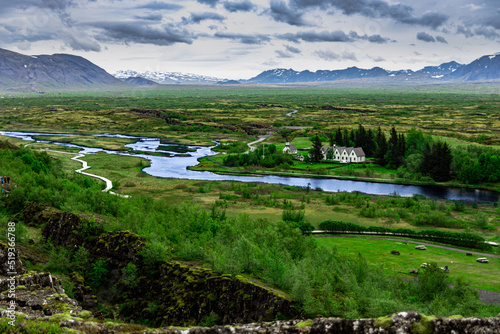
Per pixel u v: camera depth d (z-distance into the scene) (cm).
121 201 11038
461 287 7131
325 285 6153
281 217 13300
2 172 12975
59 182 12638
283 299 5669
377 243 11100
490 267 9169
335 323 3653
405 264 9300
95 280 7525
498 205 14662
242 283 6106
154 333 3822
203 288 6462
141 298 6994
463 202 15762
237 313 5928
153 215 9750
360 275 7362
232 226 9594
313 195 16638
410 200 15138
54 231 8894
